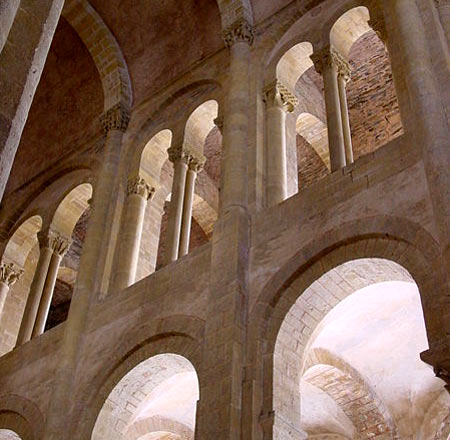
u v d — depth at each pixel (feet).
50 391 54.19
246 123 55.31
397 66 45.85
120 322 53.01
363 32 57.16
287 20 60.44
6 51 29.25
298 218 45.70
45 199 76.18
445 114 39.93
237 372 40.78
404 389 58.90
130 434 63.05
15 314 74.95
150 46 72.49
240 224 47.83
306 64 59.36
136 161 66.03
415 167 40.63
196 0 69.56
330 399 60.34
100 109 75.56
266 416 38.81
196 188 77.15
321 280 42.06
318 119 65.16
